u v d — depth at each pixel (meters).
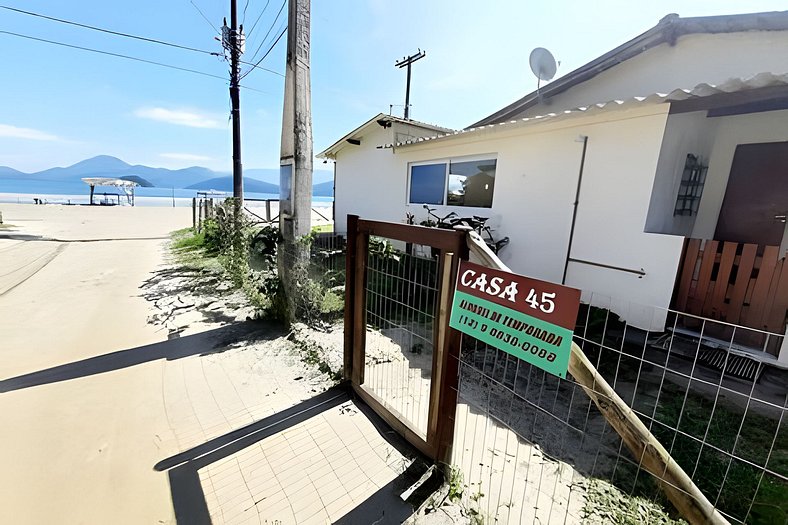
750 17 4.10
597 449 1.96
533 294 1.30
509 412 2.32
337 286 4.80
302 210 4.04
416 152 6.87
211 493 1.66
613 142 3.83
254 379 2.73
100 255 7.70
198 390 2.56
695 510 1.05
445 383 1.69
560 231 4.45
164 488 1.68
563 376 1.23
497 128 4.80
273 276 4.40
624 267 3.80
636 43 4.93
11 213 17.55
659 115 3.43
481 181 5.60
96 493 1.64
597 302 4.04
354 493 1.68
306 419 2.24
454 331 1.64
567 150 4.29
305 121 4.00
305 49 3.96
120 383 2.63
